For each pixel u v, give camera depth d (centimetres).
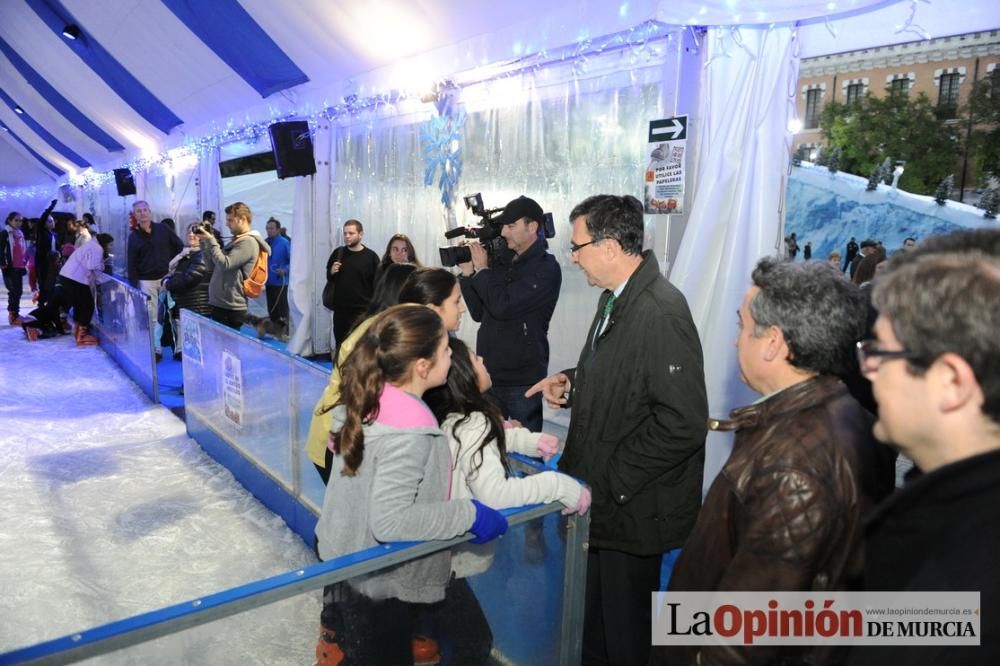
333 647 133
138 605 281
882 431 91
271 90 746
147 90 993
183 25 733
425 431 150
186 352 501
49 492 403
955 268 79
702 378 189
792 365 117
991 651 78
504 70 474
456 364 175
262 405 381
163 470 443
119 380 679
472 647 157
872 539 94
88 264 841
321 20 584
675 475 196
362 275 572
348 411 150
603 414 199
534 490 164
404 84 560
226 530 355
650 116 385
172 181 1149
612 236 195
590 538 204
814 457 107
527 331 319
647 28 362
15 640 254
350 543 155
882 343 87
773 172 322
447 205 538
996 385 76
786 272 118
